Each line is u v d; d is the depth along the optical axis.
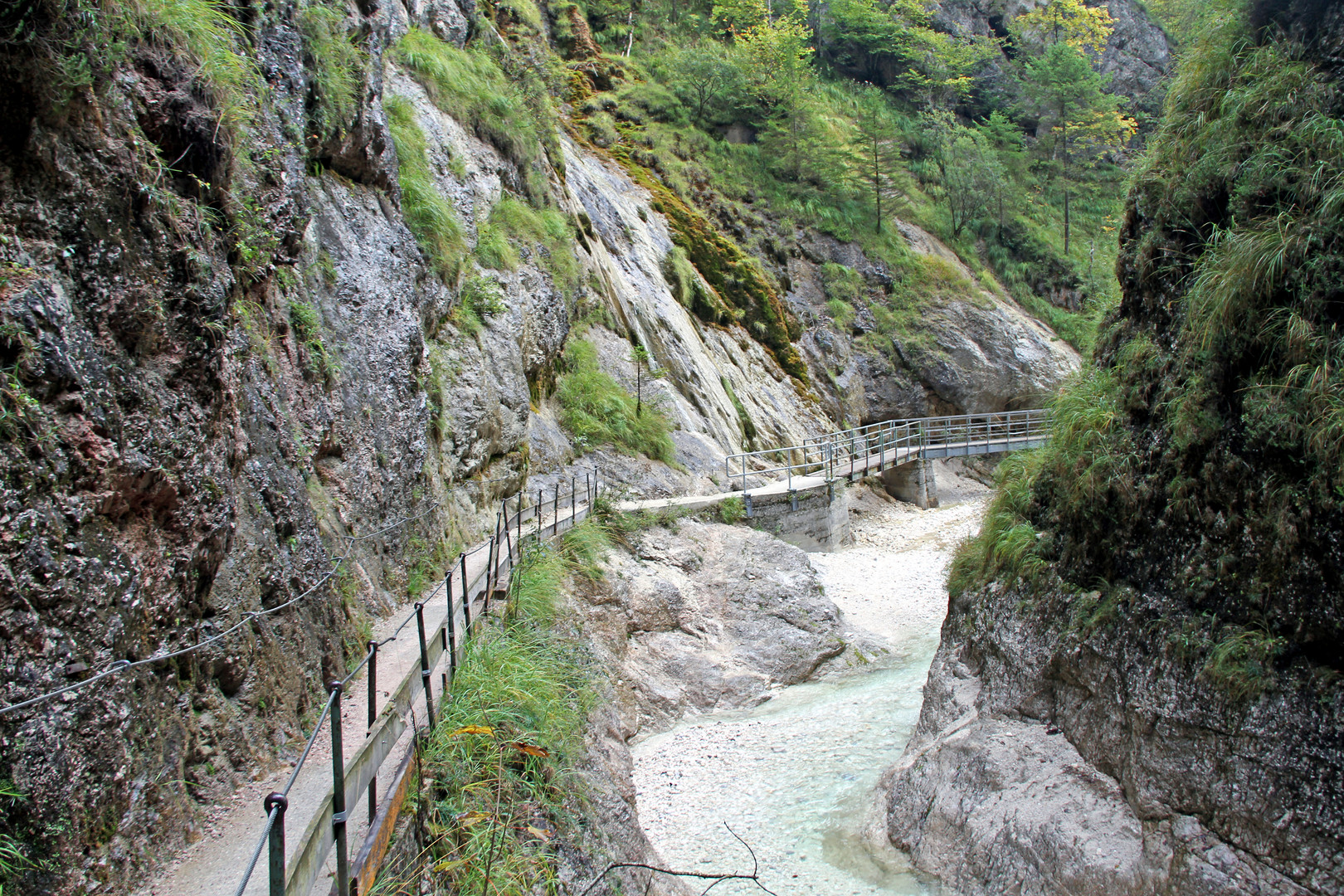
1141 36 48.50
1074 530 7.21
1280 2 6.22
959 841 6.86
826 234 33.06
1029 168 41.12
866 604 14.48
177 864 3.75
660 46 36.50
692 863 7.42
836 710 10.62
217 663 4.49
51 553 3.30
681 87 34.12
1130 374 6.84
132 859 3.54
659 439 18.62
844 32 42.75
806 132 34.44
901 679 11.48
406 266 10.43
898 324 31.73
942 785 7.38
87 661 3.40
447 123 16.14
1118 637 6.43
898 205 34.81
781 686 11.59
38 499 3.30
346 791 3.78
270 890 2.57
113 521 3.74
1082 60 40.78
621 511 13.84
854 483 20.70
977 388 31.06
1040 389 31.31
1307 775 4.92
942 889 6.71
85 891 3.23
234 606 4.76
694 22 39.53
